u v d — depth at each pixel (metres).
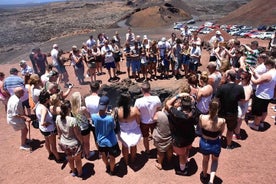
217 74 8.01
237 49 10.72
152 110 6.85
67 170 7.20
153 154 7.58
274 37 14.17
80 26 55.66
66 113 6.30
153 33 36.22
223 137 8.05
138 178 6.67
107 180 6.66
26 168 7.39
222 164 6.90
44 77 10.50
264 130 8.29
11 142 8.85
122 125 6.80
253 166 6.77
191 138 6.26
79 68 14.00
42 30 53.66
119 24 52.16
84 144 7.38
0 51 34.81
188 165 7.00
